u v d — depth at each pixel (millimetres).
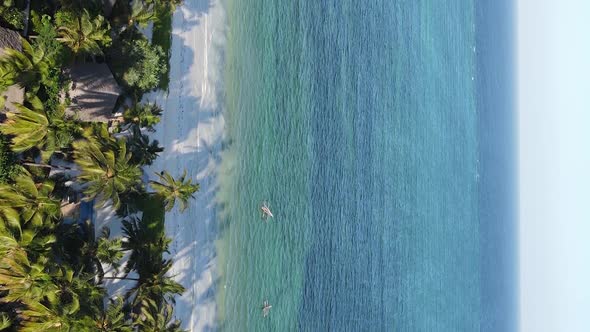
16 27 23141
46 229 21641
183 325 31375
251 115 36062
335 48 43031
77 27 23297
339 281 41469
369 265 44531
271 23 37656
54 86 23500
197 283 32125
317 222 40031
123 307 25500
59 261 22625
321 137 41219
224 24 34719
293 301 37719
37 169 23516
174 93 31953
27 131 21422
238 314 34156
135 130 27562
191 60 32938
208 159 33281
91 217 27016
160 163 31094
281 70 38375
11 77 21297
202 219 32562
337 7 43062
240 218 34750
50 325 21125
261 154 36406
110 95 26234
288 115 38688
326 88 41938
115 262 25953
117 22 27016
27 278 20422
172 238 31016
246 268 34781
